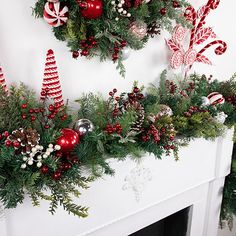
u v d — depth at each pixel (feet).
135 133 6.03
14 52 5.51
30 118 5.32
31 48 5.65
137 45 6.12
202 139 7.61
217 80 8.20
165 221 8.44
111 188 6.28
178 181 7.45
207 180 8.14
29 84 5.77
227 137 8.11
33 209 5.45
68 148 5.31
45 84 5.58
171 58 7.22
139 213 7.17
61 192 5.04
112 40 5.63
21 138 4.84
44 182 5.03
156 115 6.40
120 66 6.10
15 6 5.36
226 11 8.27
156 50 7.25
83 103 6.06
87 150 5.58
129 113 5.89
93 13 5.42
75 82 6.23
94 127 5.73
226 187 9.04
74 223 5.96
